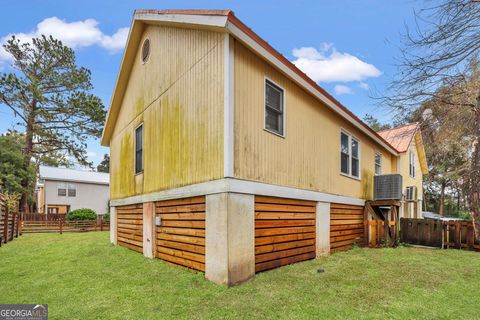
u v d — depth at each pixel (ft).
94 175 96.58
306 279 16.97
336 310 12.70
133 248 27.27
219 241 15.98
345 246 28.48
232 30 16.03
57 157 99.55
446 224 31.42
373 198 35.53
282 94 20.84
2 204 33.40
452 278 18.03
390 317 12.12
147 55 26.73
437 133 20.06
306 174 22.98
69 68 70.38
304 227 22.50
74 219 59.77
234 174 16.17
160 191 22.62
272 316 12.08
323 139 25.86
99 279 17.83
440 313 12.63
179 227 20.08
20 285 17.11
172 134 21.63
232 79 16.51
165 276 17.66
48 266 21.50
